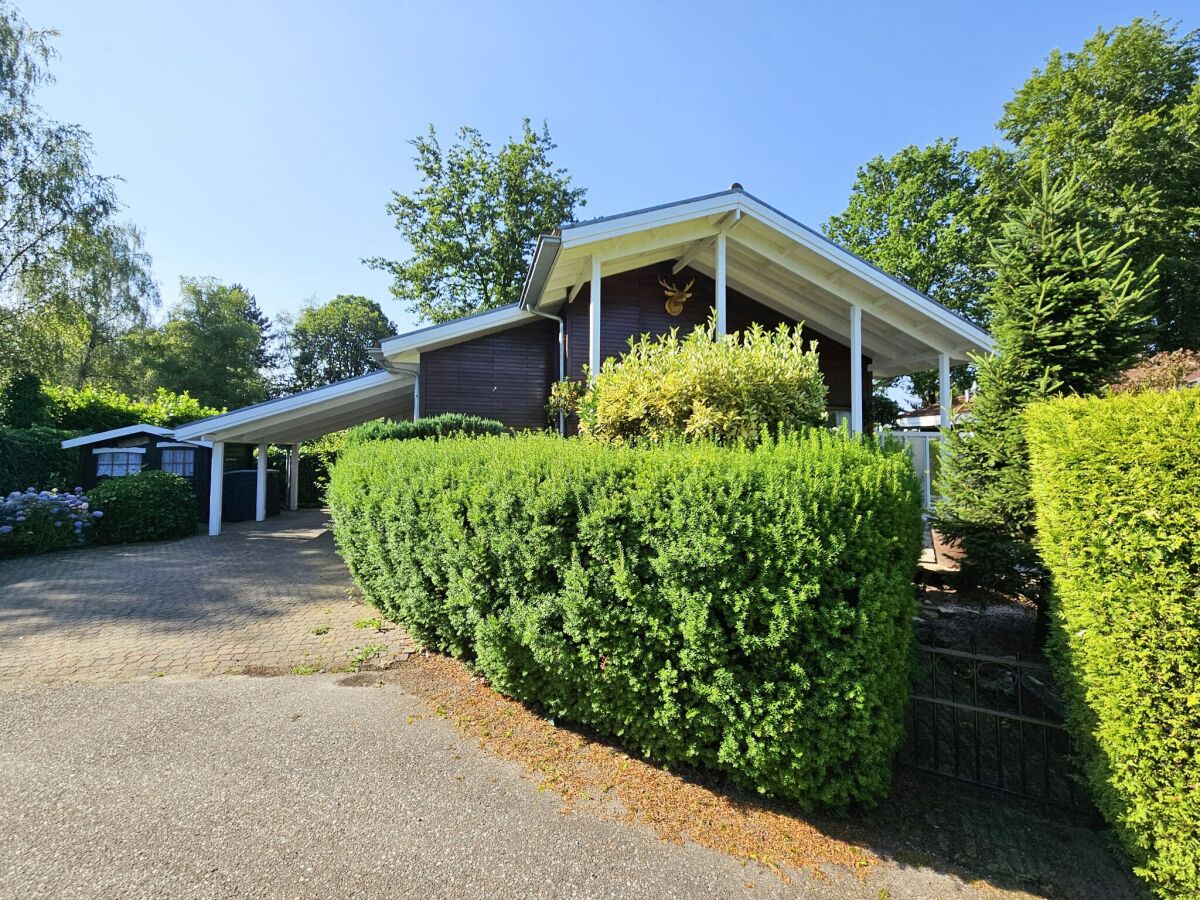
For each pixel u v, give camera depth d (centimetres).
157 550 1043
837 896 229
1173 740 222
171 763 310
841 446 309
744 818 276
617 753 329
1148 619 228
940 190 2534
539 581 333
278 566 894
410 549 446
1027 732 378
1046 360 470
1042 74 1997
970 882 242
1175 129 1628
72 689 411
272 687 419
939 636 489
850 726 263
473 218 2730
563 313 1039
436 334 1029
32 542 984
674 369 521
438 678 436
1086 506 249
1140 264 1577
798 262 886
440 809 275
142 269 2227
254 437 1412
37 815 260
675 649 287
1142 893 238
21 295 1934
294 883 222
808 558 259
